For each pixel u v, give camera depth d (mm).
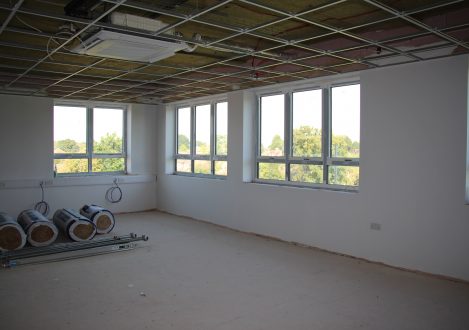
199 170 8859
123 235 7031
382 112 5320
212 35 4219
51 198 8406
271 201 6852
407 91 5059
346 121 5980
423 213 4910
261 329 3400
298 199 6398
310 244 6223
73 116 8977
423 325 3490
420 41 4336
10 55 4977
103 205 9078
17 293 4227
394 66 5176
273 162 7109
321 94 6309
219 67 5598
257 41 4457
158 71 5875
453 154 4648
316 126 6402
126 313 3715
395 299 4090
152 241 6645
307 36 4160
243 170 7391
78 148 9023
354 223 5629
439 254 4770
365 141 5508
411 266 5020
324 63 5219
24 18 3650
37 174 8242
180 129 9516
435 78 4793
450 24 3648
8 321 3525
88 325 3451
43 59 5125
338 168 6082
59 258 5551
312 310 3809
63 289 4359
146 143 9727
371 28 4016
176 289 4367
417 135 4961
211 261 5469
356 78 5793
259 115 7414
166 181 9555
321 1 3236
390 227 5227
